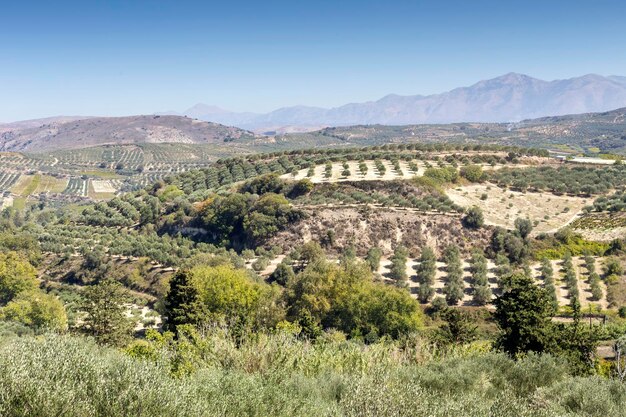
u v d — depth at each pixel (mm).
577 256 60625
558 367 15297
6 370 7254
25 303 51562
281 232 71125
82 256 76688
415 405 9164
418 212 70812
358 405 9188
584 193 79188
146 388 7816
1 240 80812
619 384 13469
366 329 43656
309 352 15141
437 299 50062
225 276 45656
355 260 60188
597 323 41812
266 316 43500
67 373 7828
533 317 25625
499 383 14070
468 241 65438
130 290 65062
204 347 14539
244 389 9625
